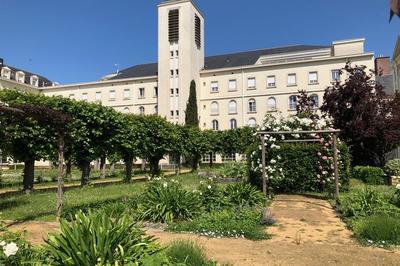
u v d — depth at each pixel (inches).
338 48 1849.2
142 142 810.8
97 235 160.2
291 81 1867.6
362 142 720.3
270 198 472.1
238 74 1984.5
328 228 306.3
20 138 506.6
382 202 344.2
